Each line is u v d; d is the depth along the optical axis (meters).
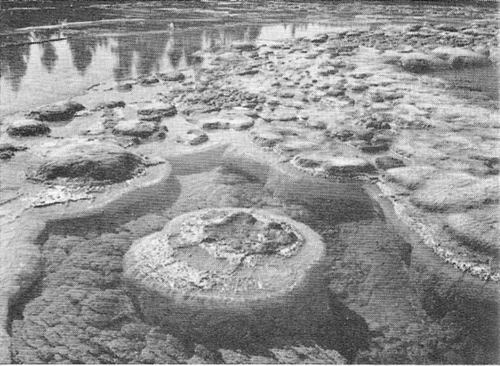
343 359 5.75
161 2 35.66
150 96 13.59
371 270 6.98
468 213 7.60
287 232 7.28
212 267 6.61
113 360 5.56
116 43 19.89
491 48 18.61
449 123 11.64
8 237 7.20
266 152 9.90
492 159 9.65
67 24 23.59
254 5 35.41
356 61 17.28
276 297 6.23
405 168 9.10
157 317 6.12
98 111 12.23
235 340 5.91
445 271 6.77
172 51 18.81
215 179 9.19
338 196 8.55
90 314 6.09
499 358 5.85
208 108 12.54
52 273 6.70
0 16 24.89
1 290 6.26
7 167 9.14
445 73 16.09
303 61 17.22
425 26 23.31
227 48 19.22
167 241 7.10
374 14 30.67
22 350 5.59
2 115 11.70
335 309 6.35
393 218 7.92
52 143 10.11
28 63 16.48
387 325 6.21
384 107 12.65
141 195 8.41
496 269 6.67
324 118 11.81
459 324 6.31
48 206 7.95
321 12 31.52
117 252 7.14
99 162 8.81
